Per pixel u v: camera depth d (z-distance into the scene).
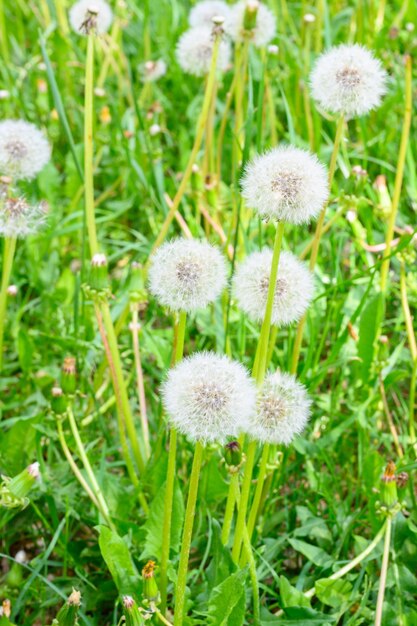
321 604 0.89
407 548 0.91
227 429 0.74
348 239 1.26
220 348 1.06
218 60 1.16
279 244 0.78
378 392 1.03
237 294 0.84
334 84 0.89
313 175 0.77
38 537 0.96
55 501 0.94
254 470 0.93
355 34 1.59
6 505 0.80
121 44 1.58
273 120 1.30
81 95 1.60
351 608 0.90
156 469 0.92
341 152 1.25
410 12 1.55
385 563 0.84
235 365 0.76
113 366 0.94
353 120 1.50
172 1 1.66
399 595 0.88
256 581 0.81
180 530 0.86
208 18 1.21
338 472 1.03
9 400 1.09
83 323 1.08
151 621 0.84
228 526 0.85
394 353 1.04
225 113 1.20
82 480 0.90
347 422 0.98
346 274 1.20
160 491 0.87
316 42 1.50
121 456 1.03
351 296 1.10
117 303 1.12
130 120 1.40
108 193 1.37
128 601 0.76
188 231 1.08
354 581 0.90
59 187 1.32
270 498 0.95
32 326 1.20
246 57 1.17
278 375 0.81
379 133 1.41
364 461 0.94
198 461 0.76
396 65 1.45
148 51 1.56
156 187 1.21
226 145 1.43
